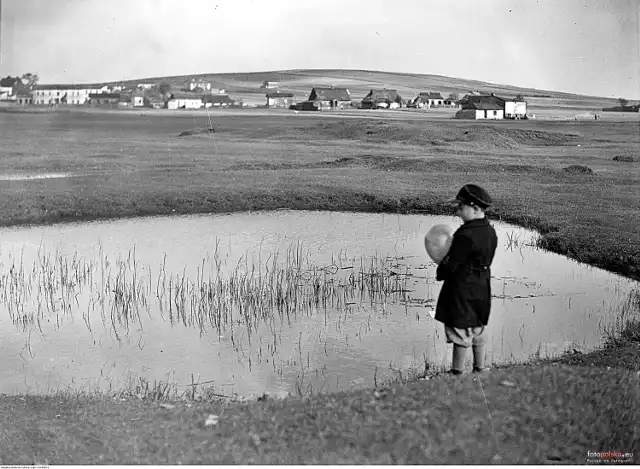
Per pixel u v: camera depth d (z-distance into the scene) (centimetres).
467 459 458
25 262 1596
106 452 506
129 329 1050
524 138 4712
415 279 1360
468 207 619
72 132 4981
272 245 1773
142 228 2108
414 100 7069
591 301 1138
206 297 1228
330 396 619
